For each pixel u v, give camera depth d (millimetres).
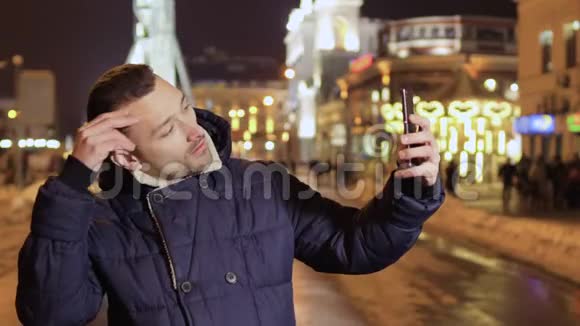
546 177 21812
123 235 2162
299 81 98250
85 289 2121
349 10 90688
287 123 97250
